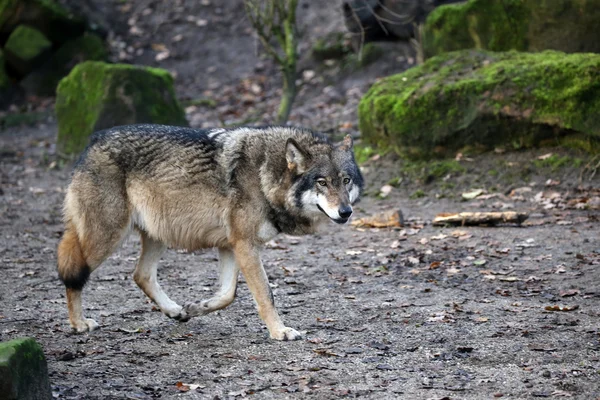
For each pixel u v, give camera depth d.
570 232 13.12
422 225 14.42
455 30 20.62
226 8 32.88
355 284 11.11
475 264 11.76
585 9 18.72
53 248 13.87
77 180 9.11
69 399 6.75
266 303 8.75
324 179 8.72
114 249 9.17
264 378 7.36
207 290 11.08
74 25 29.98
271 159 8.84
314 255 13.01
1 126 26.22
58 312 9.92
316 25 29.86
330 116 22.88
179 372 7.56
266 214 8.86
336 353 8.06
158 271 12.24
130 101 21.03
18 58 28.81
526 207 14.93
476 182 16.41
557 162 16.12
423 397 6.80
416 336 8.60
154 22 32.53
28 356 6.04
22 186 19.44
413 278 11.28
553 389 6.91
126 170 9.08
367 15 25.05
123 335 8.90
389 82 19.11
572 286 10.45
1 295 10.78
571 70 16.22
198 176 8.91
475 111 16.91
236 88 27.53
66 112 22.09
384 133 18.23
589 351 7.89
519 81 16.67
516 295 10.19
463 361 7.76
